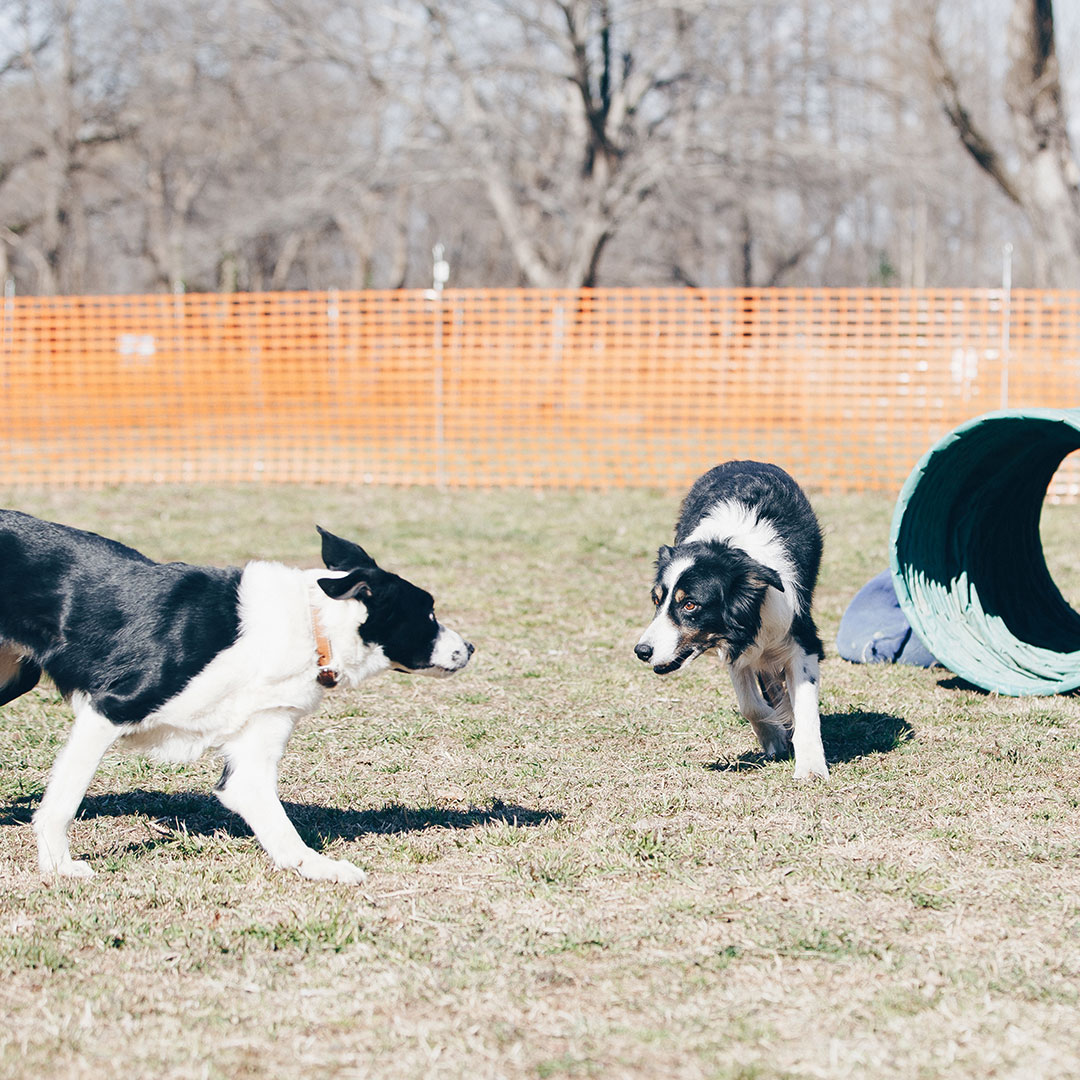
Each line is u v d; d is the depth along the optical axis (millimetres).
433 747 5168
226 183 35250
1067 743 5074
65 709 5766
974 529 6594
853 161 24469
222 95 31469
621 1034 2811
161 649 3678
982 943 3252
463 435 14148
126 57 31734
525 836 4098
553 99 26516
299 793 4621
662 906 3508
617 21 23250
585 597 8125
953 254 51156
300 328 14641
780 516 5184
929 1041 2768
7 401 14453
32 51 33000
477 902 3576
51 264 35844
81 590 3756
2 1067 2697
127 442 14445
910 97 26672
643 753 5086
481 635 7113
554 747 5172
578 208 25594
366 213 30969
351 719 5570
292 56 25219
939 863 3809
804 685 4887
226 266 36812
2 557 3781
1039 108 16984
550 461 13992
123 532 10156
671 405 13852
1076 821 4188
